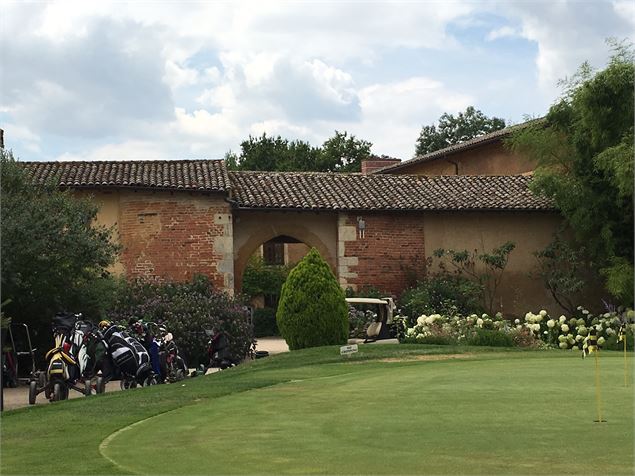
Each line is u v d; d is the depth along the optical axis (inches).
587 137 1246.3
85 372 630.5
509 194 1315.2
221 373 684.7
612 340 887.7
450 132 3203.7
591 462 266.7
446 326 957.8
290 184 1280.8
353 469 263.4
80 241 780.0
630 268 1197.1
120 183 1119.0
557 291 1293.1
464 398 423.2
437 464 267.4
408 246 1263.5
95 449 319.6
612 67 1216.2
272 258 2022.6
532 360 681.0
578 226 1252.5
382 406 401.7
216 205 1162.0
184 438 333.1
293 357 765.3
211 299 1019.9
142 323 699.4
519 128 1378.0
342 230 1238.3
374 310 1156.5
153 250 1146.7
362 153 2591.0
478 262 1288.1
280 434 331.9
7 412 455.8
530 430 324.2
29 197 826.2
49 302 797.2
